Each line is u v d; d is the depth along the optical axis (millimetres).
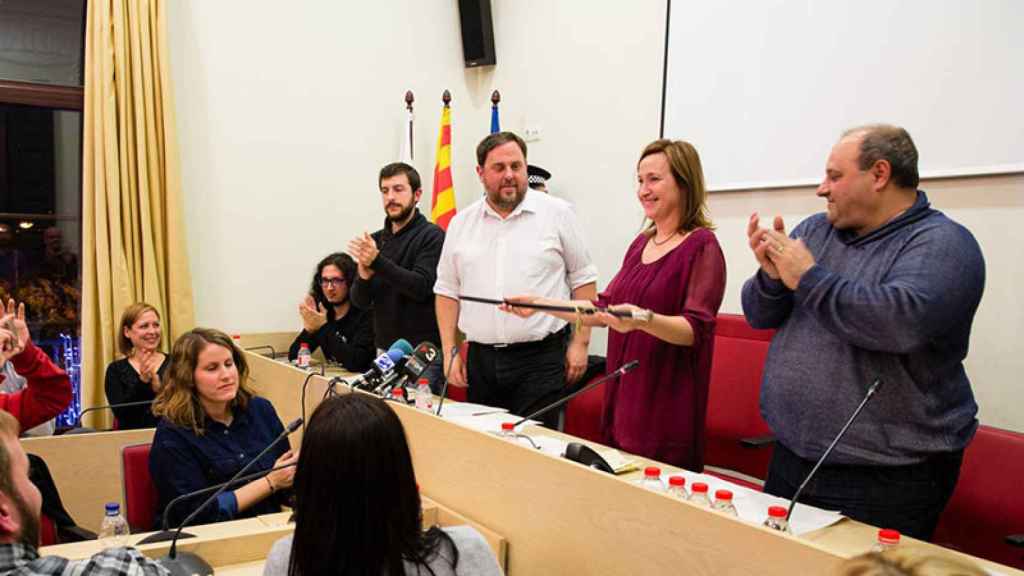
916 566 629
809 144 2879
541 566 1548
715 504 1380
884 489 1513
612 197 3764
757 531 1146
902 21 2588
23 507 1111
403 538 1038
